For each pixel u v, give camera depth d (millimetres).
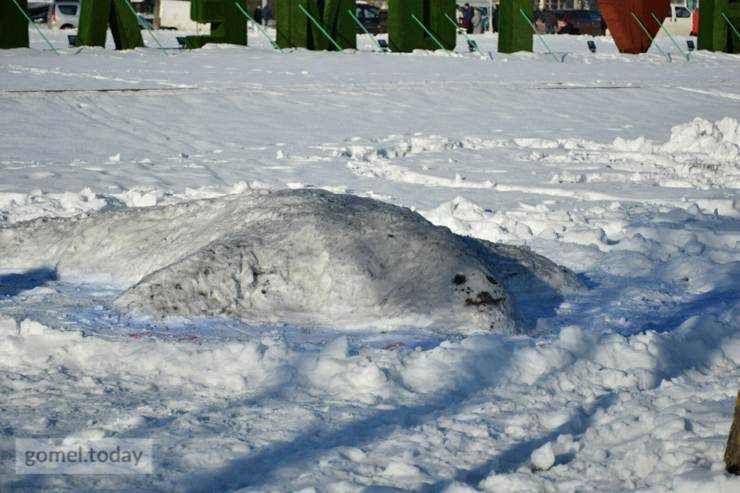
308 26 37469
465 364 6219
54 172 14742
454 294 7523
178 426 5367
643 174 15211
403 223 8078
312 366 6242
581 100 25297
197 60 32562
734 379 6152
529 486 4652
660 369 6395
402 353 6414
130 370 6359
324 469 4855
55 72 27453
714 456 4754
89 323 7414
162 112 20953
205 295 7668
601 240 10734
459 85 26734
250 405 5734
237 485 4785
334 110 22297
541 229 11484
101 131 18797
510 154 17453
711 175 15344
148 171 15016
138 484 4707
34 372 6301
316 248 7852
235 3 37125
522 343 6676
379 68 31484
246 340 6922
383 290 7660
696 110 24031
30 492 4609
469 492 4605
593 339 6602
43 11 62844
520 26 39438
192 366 6348
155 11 62406
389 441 5180
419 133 19531
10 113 19875
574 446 5082
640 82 29672
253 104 22406
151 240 9008
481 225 11141
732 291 8773
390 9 38375
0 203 12445
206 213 9000
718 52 41781
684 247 10320
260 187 13391
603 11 42188
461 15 61375
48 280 9000
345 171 15391
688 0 66000
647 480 4684
